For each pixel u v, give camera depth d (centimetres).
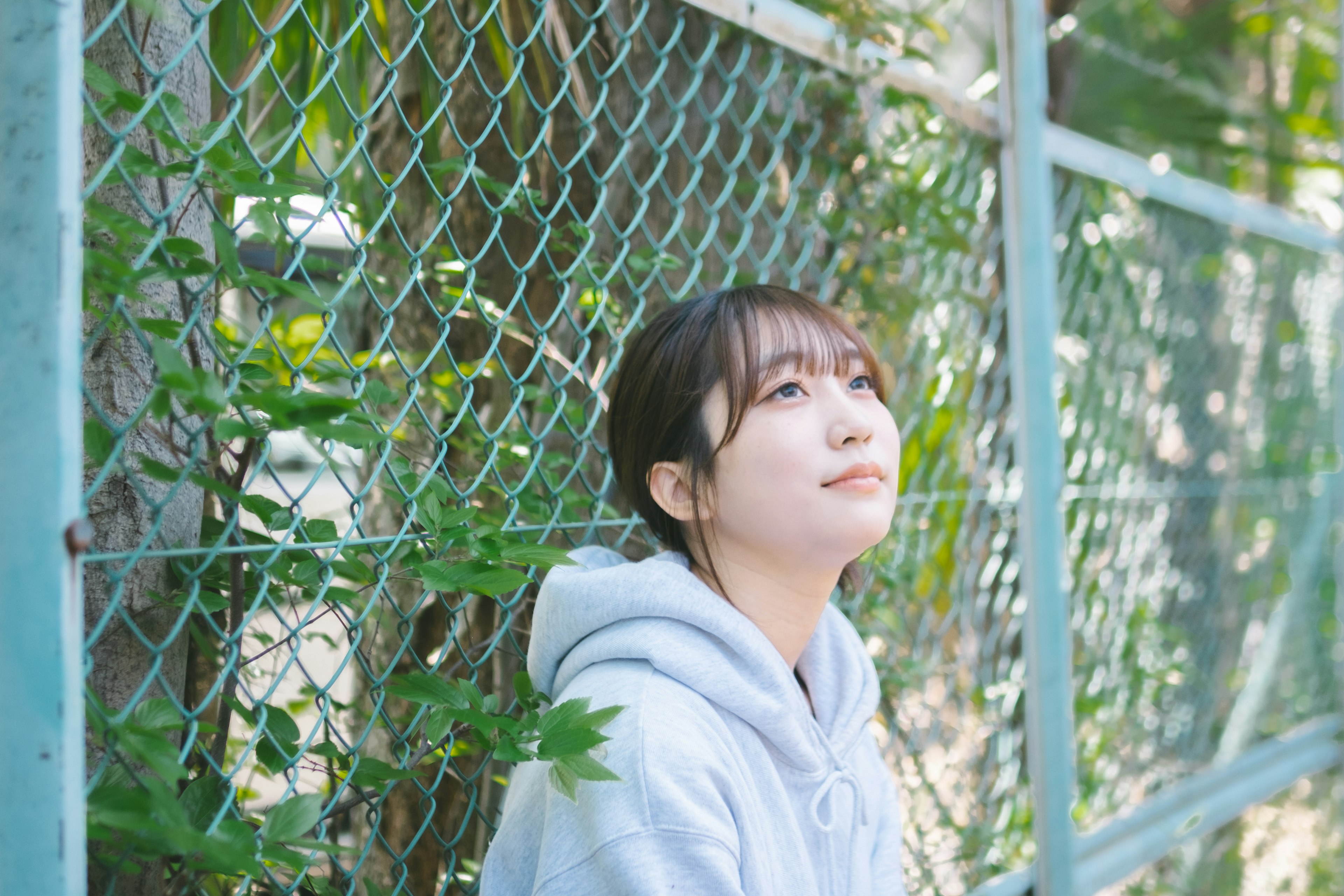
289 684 145
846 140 146
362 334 142
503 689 128
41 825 62
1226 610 247
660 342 91
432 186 95
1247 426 255
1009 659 170
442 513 89
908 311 152
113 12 67
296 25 126
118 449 68
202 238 90
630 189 141
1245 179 282
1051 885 161
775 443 84
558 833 78
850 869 95
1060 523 166
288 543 80
